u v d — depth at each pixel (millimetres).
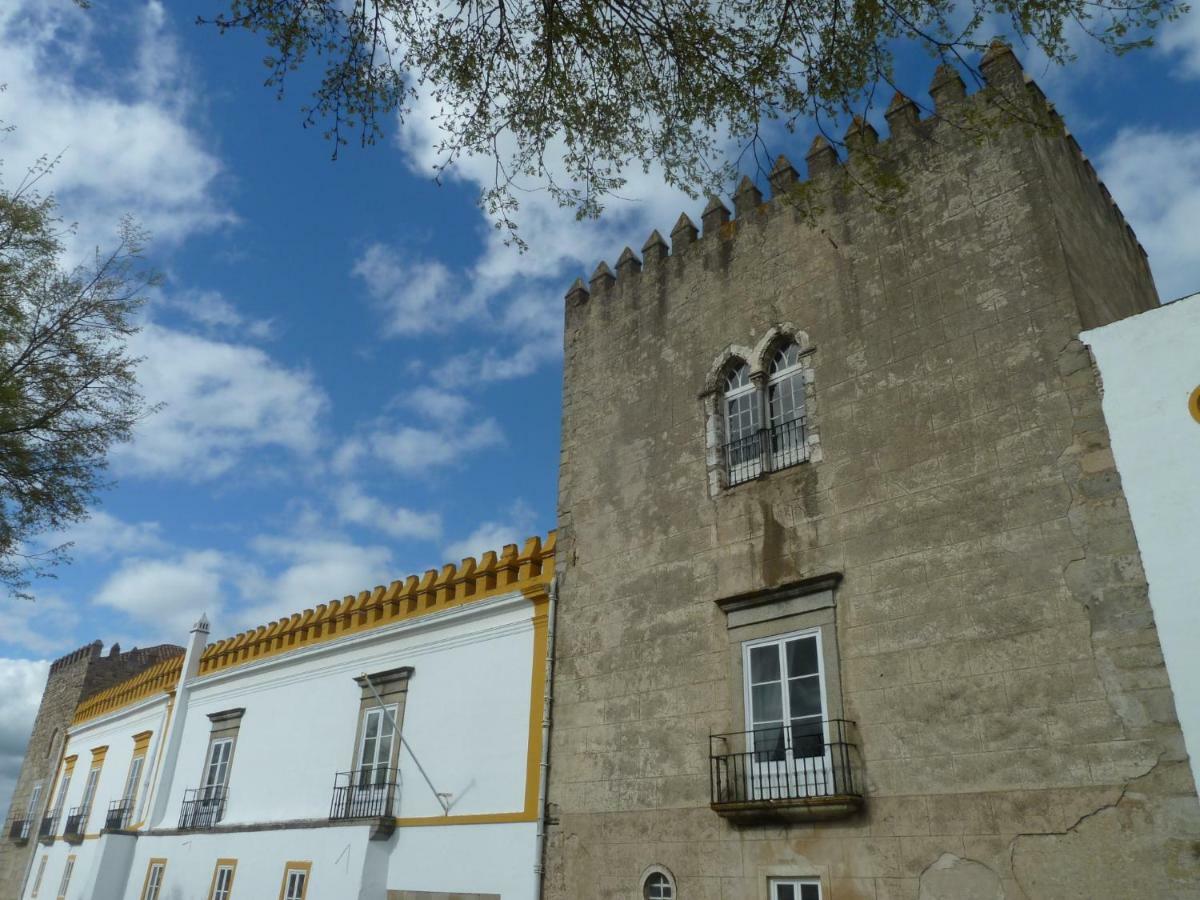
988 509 11055
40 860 33906
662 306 16688
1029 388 11211
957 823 10078
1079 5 7977
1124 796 9023
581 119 9891
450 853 15930
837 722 11375
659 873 12656
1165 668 9148
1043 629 10141
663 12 9086
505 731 16062
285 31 8414
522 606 16859
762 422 14070
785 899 11281
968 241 12484
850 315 13469
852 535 12250
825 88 9055
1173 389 10008
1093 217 13547
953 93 13430
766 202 15516
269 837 20078
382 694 19438
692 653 13539
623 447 16188
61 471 14852
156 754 27172
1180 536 9461
